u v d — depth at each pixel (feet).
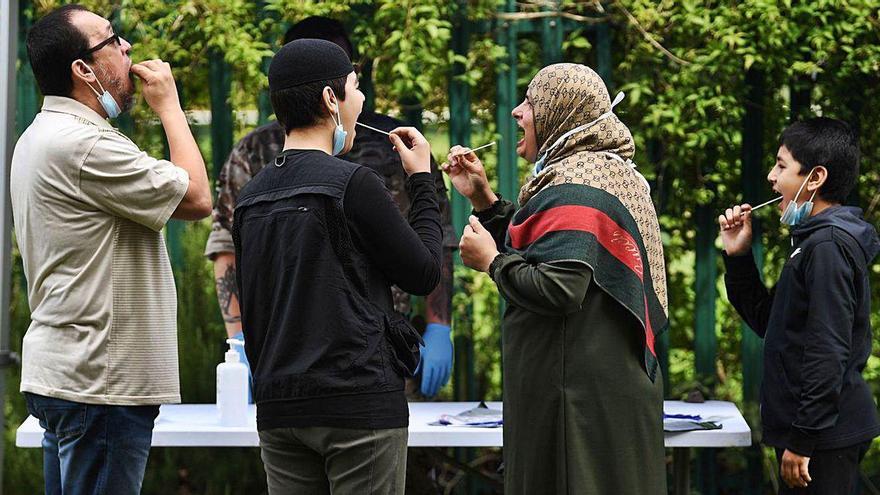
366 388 11.10
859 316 14.05
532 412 12.62
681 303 20.44
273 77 11.66
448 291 18.01
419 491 19.31
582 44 19.30
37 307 12.69
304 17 19.04
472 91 20.08
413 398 19.24
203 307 19.97
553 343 12.52
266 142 17.58
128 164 12.25
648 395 12.64
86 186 12.23
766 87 19.56
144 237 12.59
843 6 18.51
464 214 19.97
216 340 19.86
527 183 13.11
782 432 13.99
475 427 15.26
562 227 12.21
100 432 12.38
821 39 18.28
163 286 12.75
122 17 19.25
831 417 13.50
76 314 12.30
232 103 19.98
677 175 19.62
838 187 14.35
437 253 11.87
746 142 19.62
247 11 19.53
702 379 19.88
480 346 20.31
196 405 17.67
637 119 19.48
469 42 19.66
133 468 12.59
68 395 12.27
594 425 12.43
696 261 19.88
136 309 12.49
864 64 18.51
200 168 12.85
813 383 13.48
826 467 13.84
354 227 11.22
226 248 17.62
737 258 15.53
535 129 13.32
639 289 12.47
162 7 19.26
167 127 12.96
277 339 11.31
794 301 13.98
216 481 19.86
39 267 12.51
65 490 12.59
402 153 12.60
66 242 12.30
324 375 11.08
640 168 19.43
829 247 13.74
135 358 12.44
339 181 11.22
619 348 12.52
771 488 20.35
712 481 19.93
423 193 12.31
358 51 19.31
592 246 12.14
